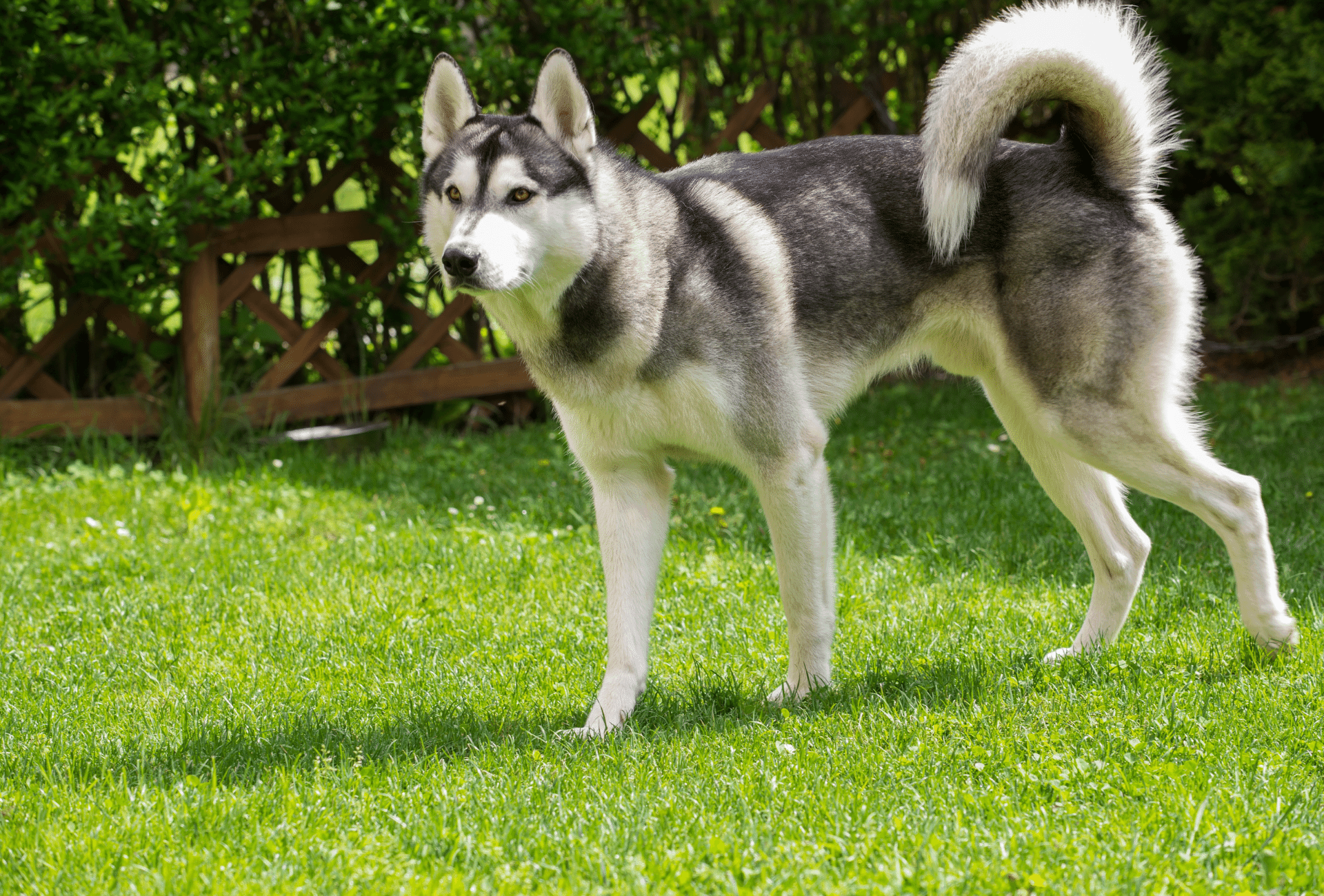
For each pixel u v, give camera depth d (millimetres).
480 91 8461
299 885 2873
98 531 6488
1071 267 4152
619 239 3879
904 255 4312
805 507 4105
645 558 4191
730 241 4066
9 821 3254
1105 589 4609
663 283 3900
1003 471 7191
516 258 3738
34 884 2904
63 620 5211
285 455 7988
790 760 3549
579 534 6320
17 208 7309
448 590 5516
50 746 3840
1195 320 4375
